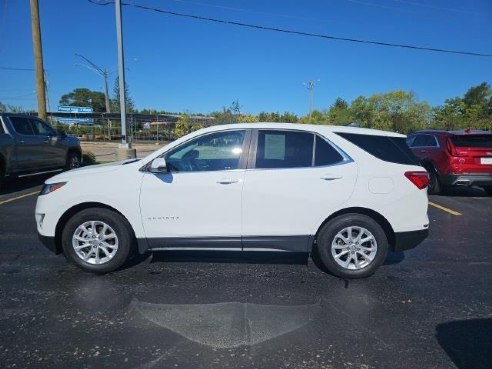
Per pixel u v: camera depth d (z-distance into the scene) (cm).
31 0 1547
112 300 410
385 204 459
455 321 375
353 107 6600
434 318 380
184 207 460
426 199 473
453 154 1011
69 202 463
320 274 487
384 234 466
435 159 1057
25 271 487
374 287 451
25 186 1153
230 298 418
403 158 475
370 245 470
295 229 461
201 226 463
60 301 407
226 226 462
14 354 313
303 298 420
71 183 466
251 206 458
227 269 499
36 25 1557
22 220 748
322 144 468
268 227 461
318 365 303
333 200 456
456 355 320
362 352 322
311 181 455
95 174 470
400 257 560
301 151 467
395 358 314
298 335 346
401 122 6075
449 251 589
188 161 473
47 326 357
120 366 299
